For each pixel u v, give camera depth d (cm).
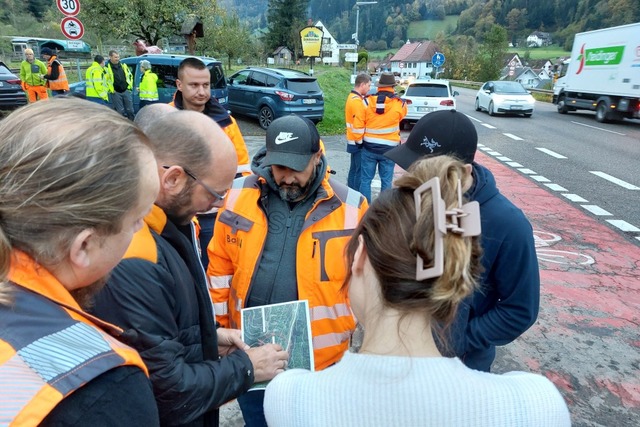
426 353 74
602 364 302
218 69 1104
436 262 67
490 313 162
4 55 3541
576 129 1460
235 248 185
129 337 99
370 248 76
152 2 1697
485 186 154
